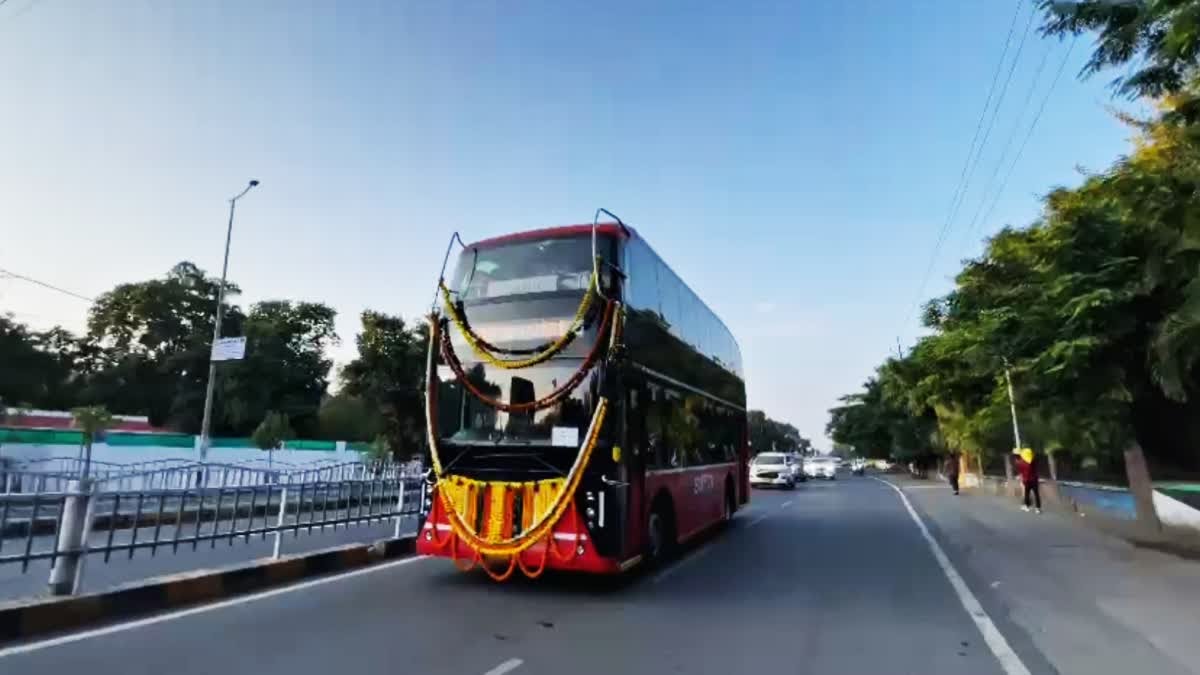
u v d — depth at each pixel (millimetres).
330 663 5527
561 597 8211
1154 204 9938
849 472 79312
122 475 13430
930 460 59031
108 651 5707
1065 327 11781
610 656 5867
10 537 8398
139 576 7801
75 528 6859
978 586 9102
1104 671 5617
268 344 51000
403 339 32562
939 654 6062
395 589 8492
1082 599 8305
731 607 7824
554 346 8242
